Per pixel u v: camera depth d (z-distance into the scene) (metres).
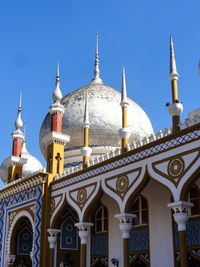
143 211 13.22
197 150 9.58
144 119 20.02
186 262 9.41
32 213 15.41
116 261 13.57
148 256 12.58
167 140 10.46
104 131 18.67
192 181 9.66
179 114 10.53
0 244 17.11
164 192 12.52
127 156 11.68
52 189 14.88
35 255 14.52
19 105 20.33
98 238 14.73
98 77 21.81
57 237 14.97
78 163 18.12
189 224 11.55
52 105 16.17
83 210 12.97
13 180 18.86
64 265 14.74
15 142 19.56
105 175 12.37
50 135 15.72
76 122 18.86
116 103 19.59
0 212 17.72
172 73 10.90
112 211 14.34
